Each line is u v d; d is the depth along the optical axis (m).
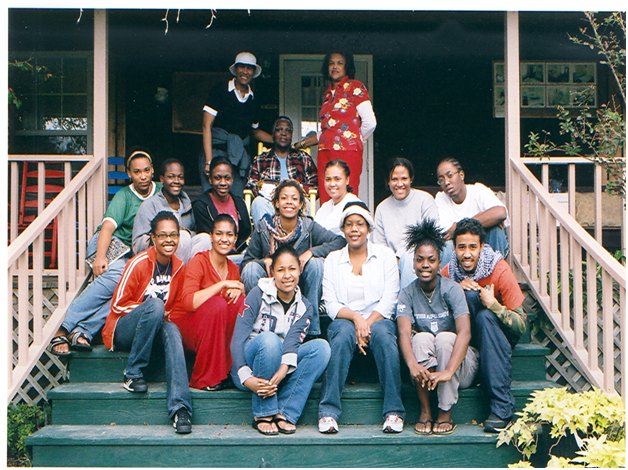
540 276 4.45
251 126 5.84
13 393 3.73
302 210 4.18
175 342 3.53
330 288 3.84
